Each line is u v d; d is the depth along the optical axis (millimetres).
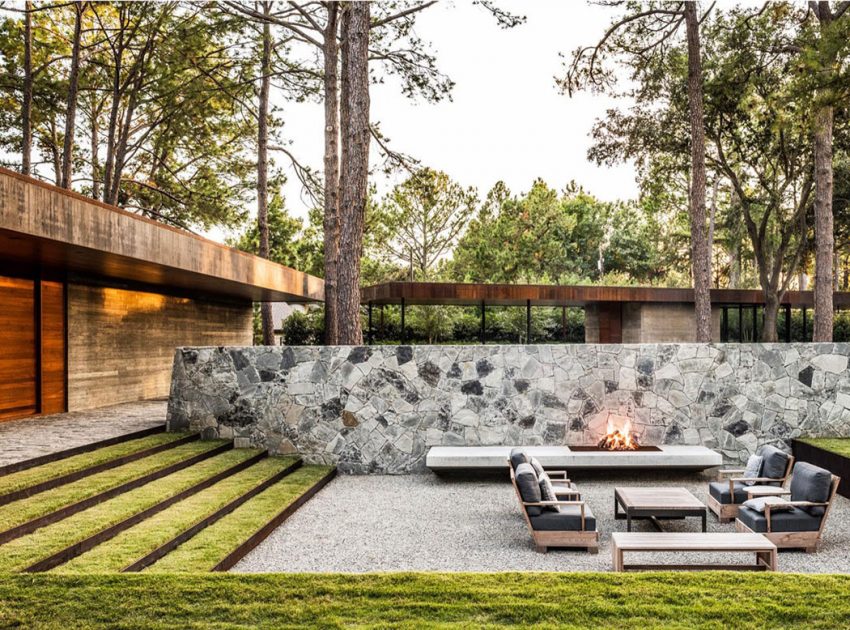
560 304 22719
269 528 7320
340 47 17219
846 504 8633
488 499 9133
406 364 11062
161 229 9883
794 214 21312
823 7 15594
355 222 13109
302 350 11039
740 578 4824
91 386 12461
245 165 22156
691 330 21203
